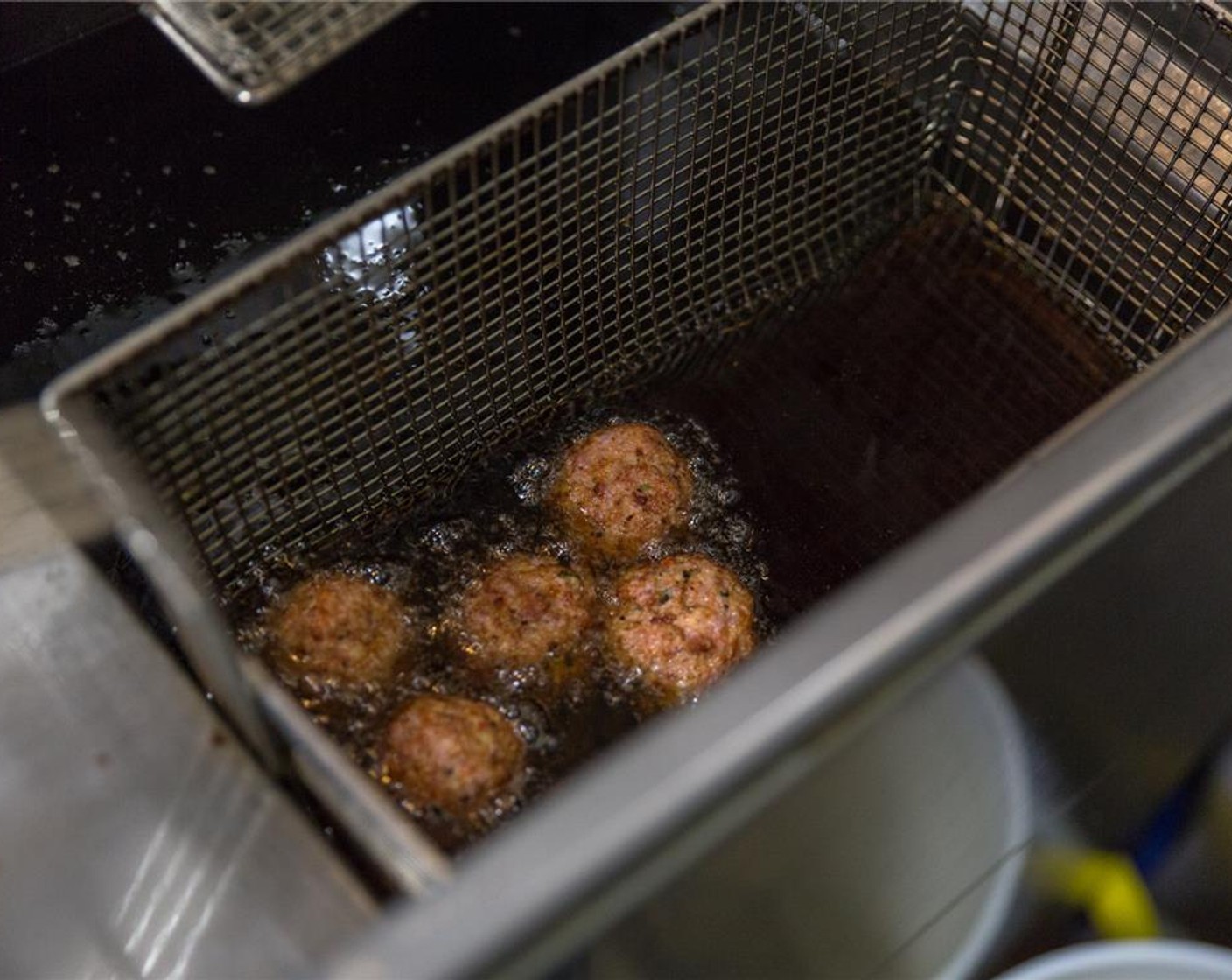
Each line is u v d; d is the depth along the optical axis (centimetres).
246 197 105
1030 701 88
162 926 86
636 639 93
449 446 99
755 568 98
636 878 78
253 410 94
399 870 82
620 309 103
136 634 90
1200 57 96
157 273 103
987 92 106
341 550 97
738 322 105
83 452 81
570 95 90
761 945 86
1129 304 105
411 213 104
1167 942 97
